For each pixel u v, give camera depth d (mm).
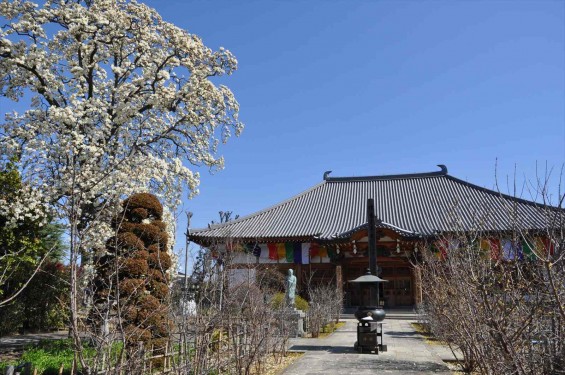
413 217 40344
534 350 5680
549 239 5305
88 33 18125
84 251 10641
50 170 16219
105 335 6129
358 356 14094
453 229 9570
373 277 15367
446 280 9453
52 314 22094
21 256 15359
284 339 13766
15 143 16453
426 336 19953
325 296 26344
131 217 13031
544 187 6129
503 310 5492
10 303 20203
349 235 36594
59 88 18000
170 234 16516
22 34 17625
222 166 22141
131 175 17219
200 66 20703
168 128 20484
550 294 5090
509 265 5934
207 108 20656
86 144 17031
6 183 15336
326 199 46844
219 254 11398
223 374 9961
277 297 22219
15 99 18875
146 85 19656
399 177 48594
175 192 20297
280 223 41844
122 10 19141
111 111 18594
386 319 31125
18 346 17391
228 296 9570
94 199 15695
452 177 46031
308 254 38625
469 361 10250
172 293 9938
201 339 8367
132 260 11281
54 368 10344
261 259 38906
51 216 16297
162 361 9633
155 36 19562
